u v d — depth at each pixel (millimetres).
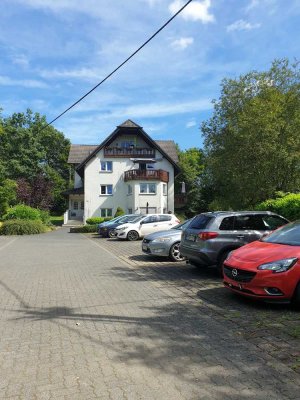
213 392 3811
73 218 53312
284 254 6848
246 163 27906
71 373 4305
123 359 4664
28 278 10141
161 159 46125
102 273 10758
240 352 4809
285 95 28094
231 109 30844
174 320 6195
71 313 6703
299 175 27094
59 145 74188
